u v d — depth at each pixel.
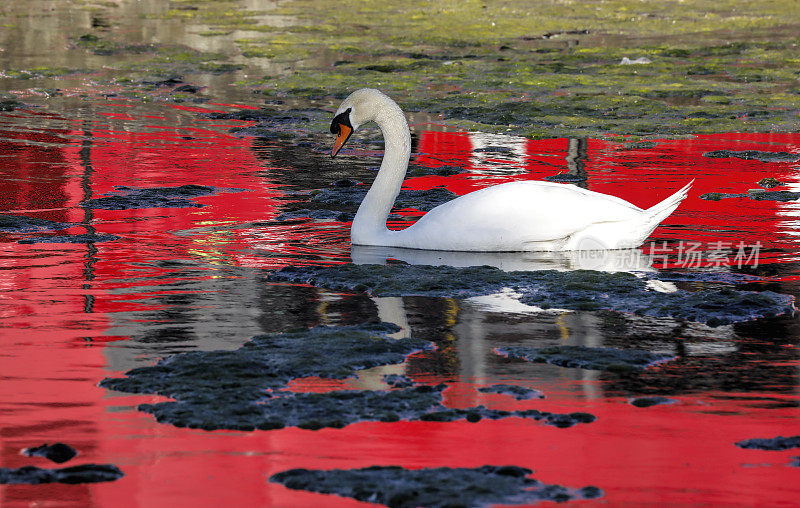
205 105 25.73
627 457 7.12
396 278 11.81
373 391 8.31
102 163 19.05
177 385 8.37
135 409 7.93
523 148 21.05
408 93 27.33
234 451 7.20
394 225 14.82
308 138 21.95
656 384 8.55
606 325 10.19
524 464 7.00
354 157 20.08
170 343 9.49
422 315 10.50
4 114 24.16
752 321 10.30
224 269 12.33
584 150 20.78
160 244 13.51
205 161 19.44
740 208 15.78
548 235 13.16
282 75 29.89
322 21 41.53
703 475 6.85
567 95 27.03
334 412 7.87
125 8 45.62
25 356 9.10
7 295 11.05
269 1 48.62
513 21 41.78
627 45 35.62
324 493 6.60
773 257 12.96
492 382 8.55
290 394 8.24
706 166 19.14
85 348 9.33
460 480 6.76
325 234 14.27
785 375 8.75
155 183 17.41
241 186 17.34
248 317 10.36
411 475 6.83
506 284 11.65
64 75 29.64
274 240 13.85
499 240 13.20
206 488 6.66
